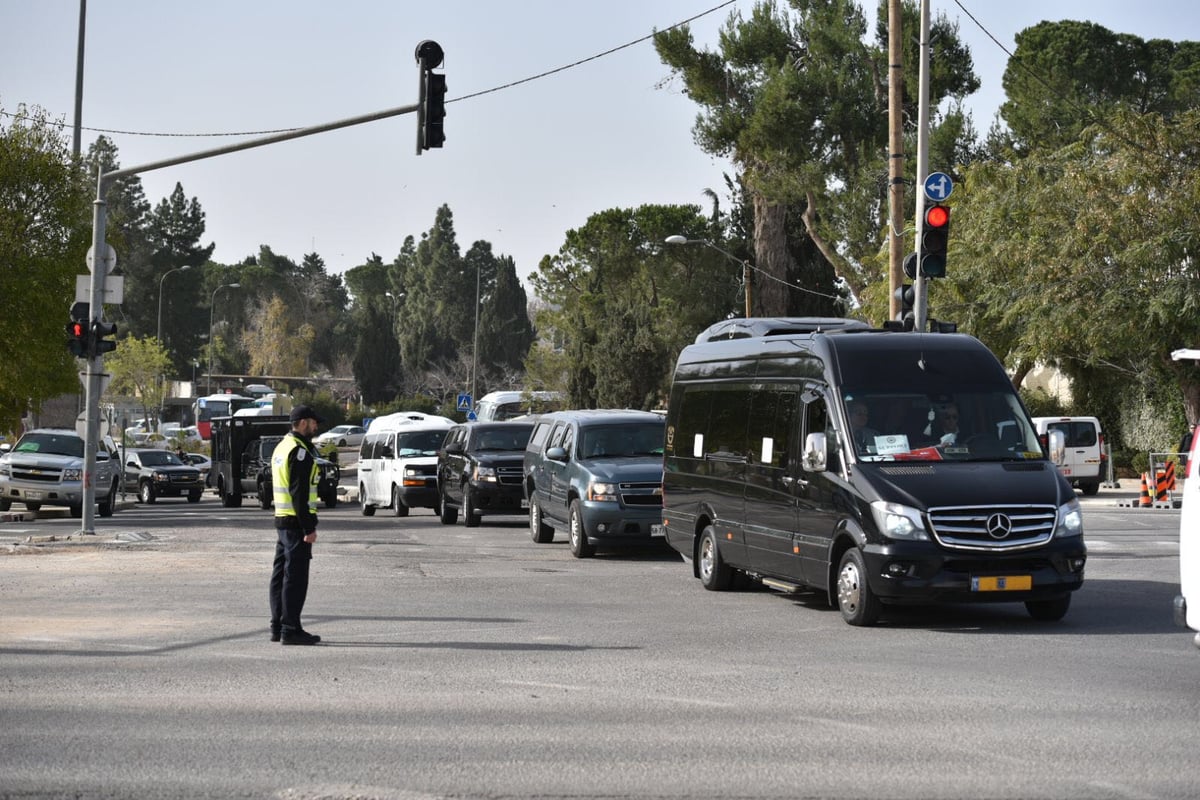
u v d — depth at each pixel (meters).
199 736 20.84
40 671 26.83
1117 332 92.06
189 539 62.78
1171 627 33.19
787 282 140.38
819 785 17.91
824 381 36.25
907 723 21.92
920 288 56.19
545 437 62.03
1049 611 34.50
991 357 36.88
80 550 55.94
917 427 35.00
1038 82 163.75
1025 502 32.84
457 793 17.47
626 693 24.59
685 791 17.58
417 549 58.97
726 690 24.91
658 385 143.50
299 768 18.78
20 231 92.88
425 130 54.69
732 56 127.62
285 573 30.73
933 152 119.88
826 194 125.62
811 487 35.97
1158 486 85.00
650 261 176.25
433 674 26.62
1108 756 19.56
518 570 49.00
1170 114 164.62
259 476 108.44
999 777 18.33
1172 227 91.25
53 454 88.56
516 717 22.41
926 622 34.62
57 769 18.67
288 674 26.56
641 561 52.81
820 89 120.62
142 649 29.75
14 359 93.56
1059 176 100.62
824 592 41.50
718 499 41.88
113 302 62.38
